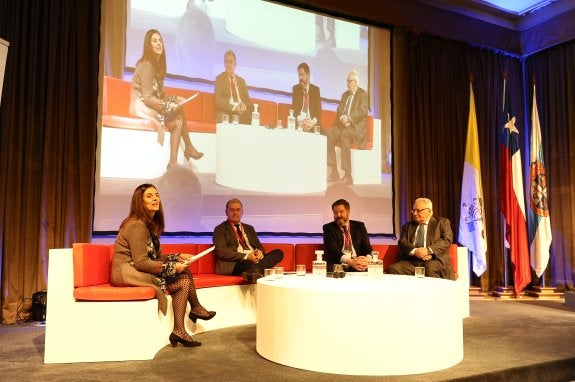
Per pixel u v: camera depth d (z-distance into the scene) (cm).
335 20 582
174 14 492
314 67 563
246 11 530
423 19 624
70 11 447
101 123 453
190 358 273
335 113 571
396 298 243
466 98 650
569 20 626
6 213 405
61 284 270
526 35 685
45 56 433
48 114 427
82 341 269
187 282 307
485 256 587
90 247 293
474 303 525
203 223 489
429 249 425
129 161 461
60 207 429
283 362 259
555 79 651
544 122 659
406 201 600
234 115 512
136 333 273
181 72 490
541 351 292
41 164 425
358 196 575
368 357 240
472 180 592
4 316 396
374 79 601
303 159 545
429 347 247
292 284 270
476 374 242
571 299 496
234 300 378
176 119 484
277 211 527
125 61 466
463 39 650
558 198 634
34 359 274
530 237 593
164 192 473
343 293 244
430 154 616
